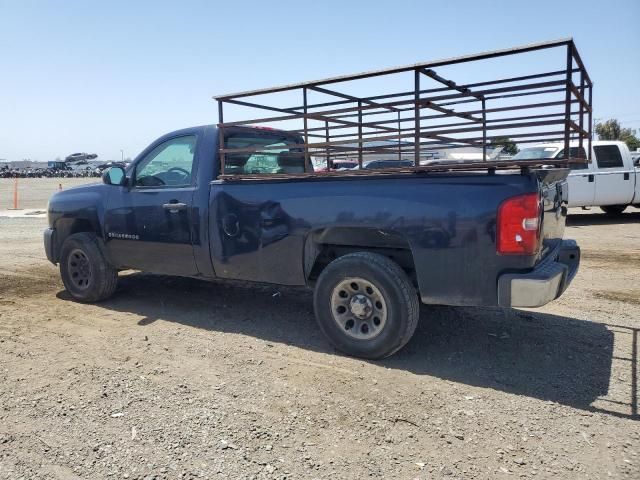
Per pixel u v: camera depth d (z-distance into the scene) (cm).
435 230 392
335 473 278
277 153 534
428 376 398
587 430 320
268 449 300
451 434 316
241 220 480
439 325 512
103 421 332
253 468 283
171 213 525
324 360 430
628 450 298
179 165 534
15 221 1570
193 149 523
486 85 436
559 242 485
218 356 440
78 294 611
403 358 434
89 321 539
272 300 613
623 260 850
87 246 591
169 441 309
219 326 521
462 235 384
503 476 275
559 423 328
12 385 384
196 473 278
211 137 515
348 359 433
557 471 279
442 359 431
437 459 290
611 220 1391
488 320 527
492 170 382
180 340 480
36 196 2881
